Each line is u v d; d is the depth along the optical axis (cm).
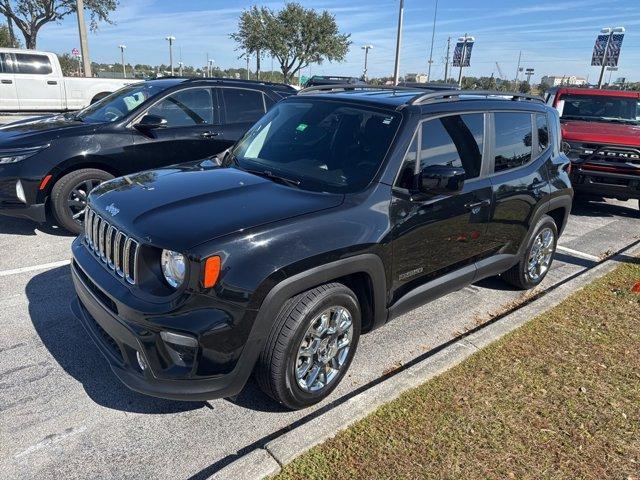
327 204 309
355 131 364
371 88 460
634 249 636
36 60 1612
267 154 387
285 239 279
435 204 357
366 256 311
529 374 353
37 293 450
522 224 459
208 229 270
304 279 283
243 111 690
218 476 249
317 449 271
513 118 444
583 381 348
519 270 487
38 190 556
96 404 313
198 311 260
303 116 402
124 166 603
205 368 267
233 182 335
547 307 456
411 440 283
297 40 3866
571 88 1008
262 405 321
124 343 276
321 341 308
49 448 276
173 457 276
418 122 355
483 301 489
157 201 304
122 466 268
